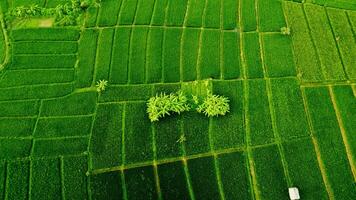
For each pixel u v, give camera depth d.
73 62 41.97
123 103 38.75
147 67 41.03
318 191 33.00
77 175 34.66
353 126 35.97
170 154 35.50
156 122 37.16
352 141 35.16
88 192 33.97
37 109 38.75
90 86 40.12
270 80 39.50
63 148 36.16
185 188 33.84
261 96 38.47
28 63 42.03
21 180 34.53
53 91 39.91
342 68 39.81
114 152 35.78
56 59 42.22
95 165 35.16
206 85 39.19
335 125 36.28
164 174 34.50
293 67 40.16
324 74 39.53
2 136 37.16
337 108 37.38
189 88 39.31
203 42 42.62
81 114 38.22
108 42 43.16
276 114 37.22
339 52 41.06
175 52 42.03
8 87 40.41
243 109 37.78
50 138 36.84
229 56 41.38
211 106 37.09
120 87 39.81
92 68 41.22
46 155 35.84
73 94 39.62
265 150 35.28
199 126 36.84
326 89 38.62
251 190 33.47
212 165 34.78
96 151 35.88
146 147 35.94
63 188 34.12
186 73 40.31
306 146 35.25
